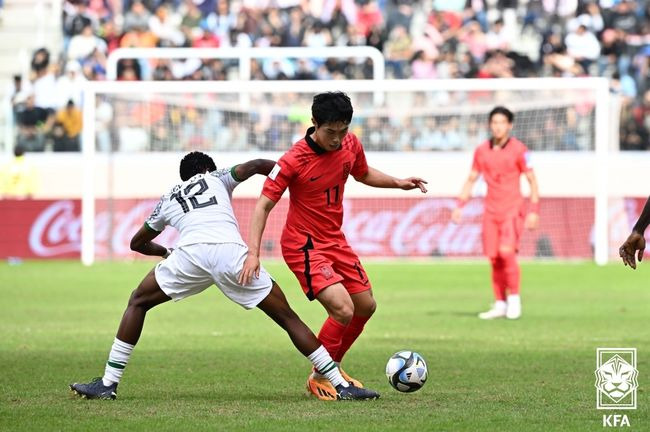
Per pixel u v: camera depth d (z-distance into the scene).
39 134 91.69
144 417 22.95
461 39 97.00
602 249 79.94
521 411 23.86
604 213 79.12
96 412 23.67
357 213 84.19
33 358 34.47
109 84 78.06
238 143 86.00
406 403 25.05
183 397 26.11
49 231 85.19
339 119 24.31
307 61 95.56
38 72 94.00
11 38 102.81
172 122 85.75
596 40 95.00
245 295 25.19
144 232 26.27
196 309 52.97
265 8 97.94
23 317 47.97
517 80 74.62
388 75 95.44
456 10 99.12
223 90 76.88
